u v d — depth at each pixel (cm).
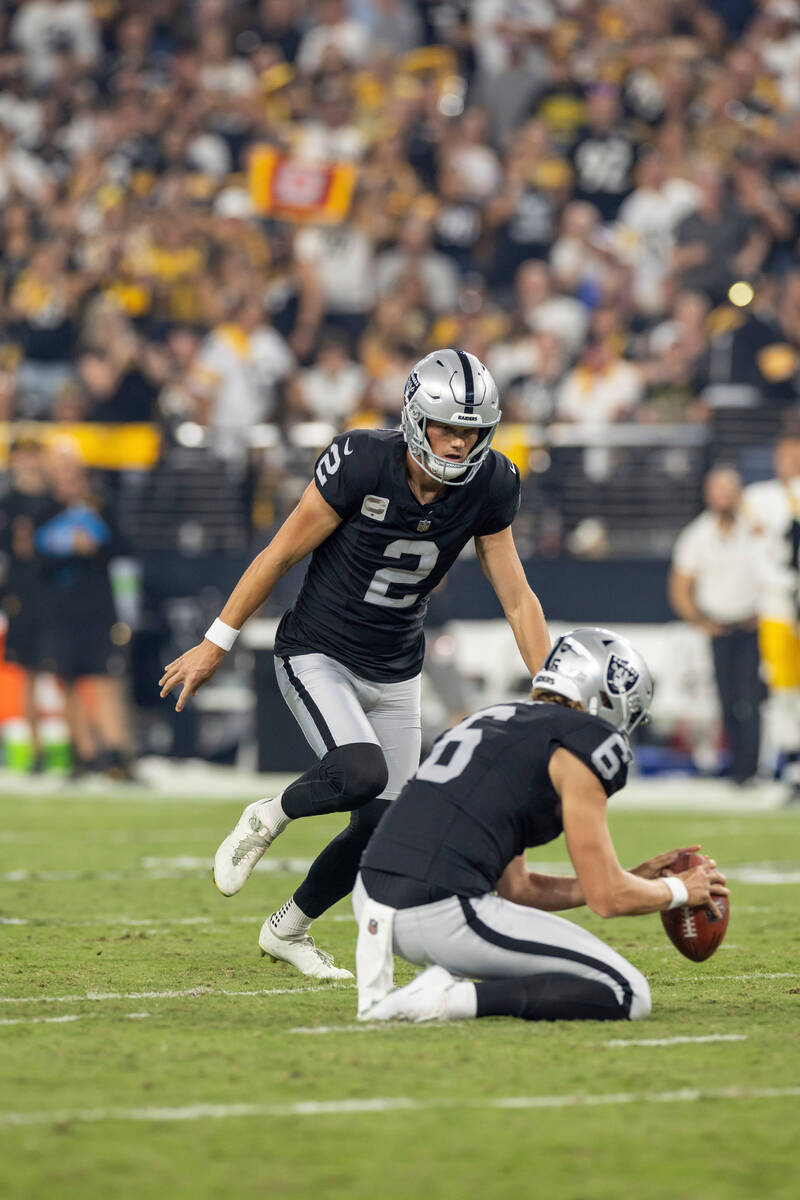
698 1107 1254
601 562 4753
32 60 6931
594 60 6266
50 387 5725
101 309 5575
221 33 6638
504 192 5853
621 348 5350
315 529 1780
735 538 4428
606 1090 1303
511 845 1561
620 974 1573
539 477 4909
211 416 5231
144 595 4906
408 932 1552
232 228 5812
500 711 1600
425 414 1697
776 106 6231
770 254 5594
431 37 6688
